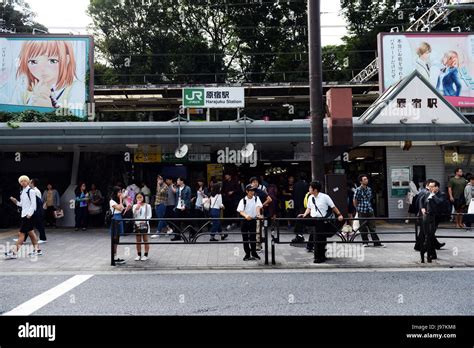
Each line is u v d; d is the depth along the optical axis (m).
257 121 14.34
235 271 8.30
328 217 8.97
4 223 16.38
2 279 7.70
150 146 16.30
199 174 17.70
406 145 15.97
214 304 5.86
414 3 32.59
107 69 33.00
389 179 16.86
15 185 17.00
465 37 20.95
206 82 33.03
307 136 14.04
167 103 22.70
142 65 32.84
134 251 10.65
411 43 20.94
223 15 35.44
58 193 16.61
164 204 12.98
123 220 8.93
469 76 20.88
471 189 14.43
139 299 6.20
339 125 10.01
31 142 13.88
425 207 8.98
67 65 20.02
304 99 22.28
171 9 34.53
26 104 19.89
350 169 18.02
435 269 8.25
